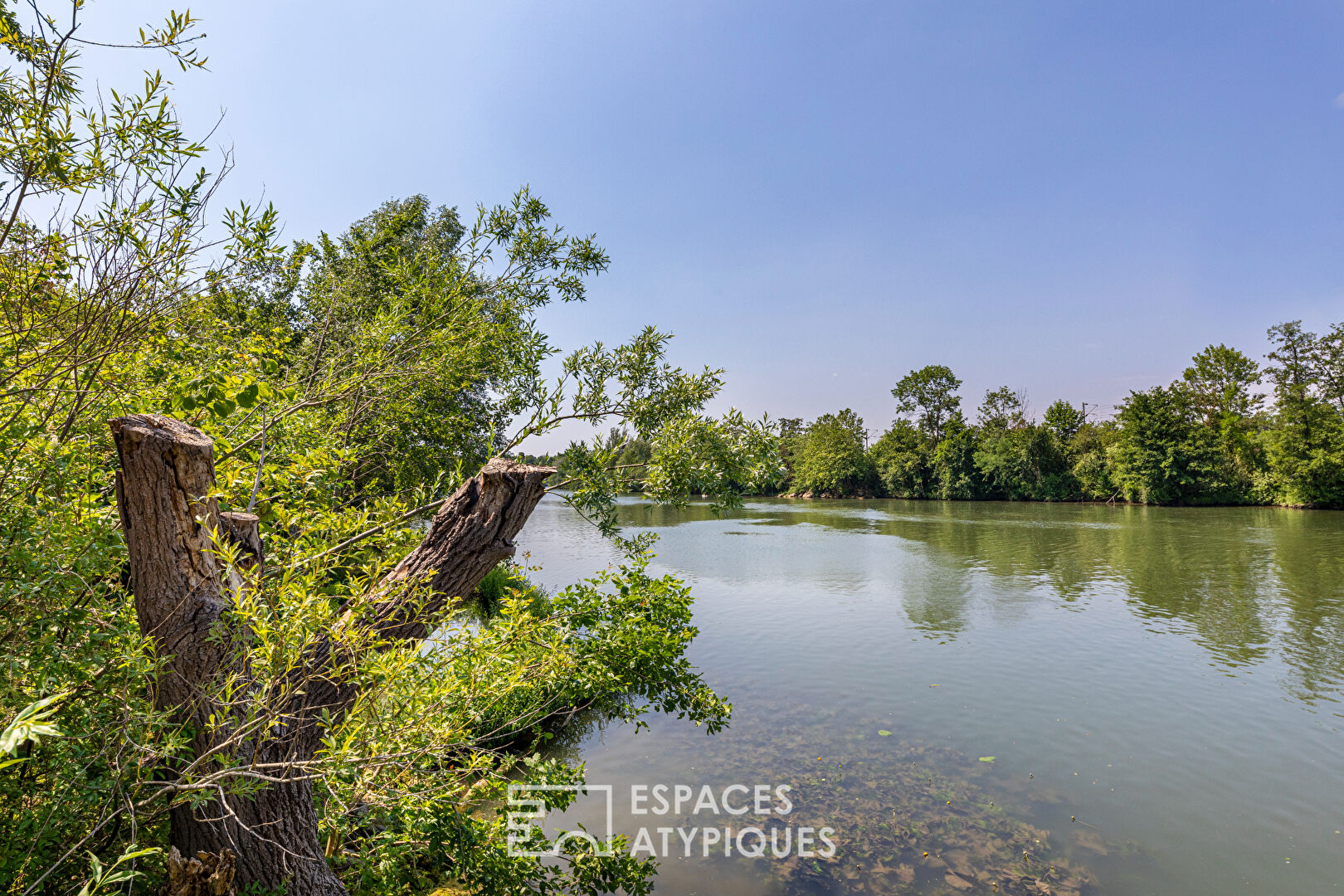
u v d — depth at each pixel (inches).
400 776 136.4
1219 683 422.0
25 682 94.3
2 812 97.9
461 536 136.7
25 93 112.8
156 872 113.3
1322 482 1774.1
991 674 440.1
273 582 107.0
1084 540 1136.2
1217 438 2032.5
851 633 544.4
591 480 161.3
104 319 110.5
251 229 132.6
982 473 2524.6
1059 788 290.0
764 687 416.8
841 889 219.0
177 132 115.6
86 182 109.0
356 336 208.7
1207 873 231.5
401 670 107.4
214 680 98.9
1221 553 954.7
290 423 152.1
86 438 114.3
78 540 96.4
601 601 173.6
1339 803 278.4
